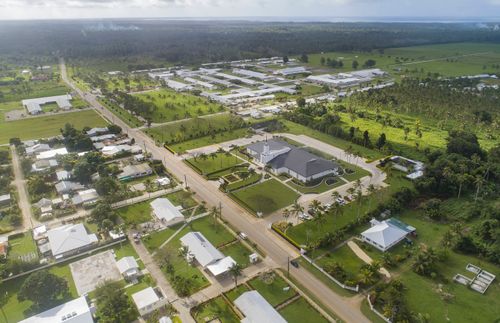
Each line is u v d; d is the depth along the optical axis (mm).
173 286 99562
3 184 153125
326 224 126062
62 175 161250
